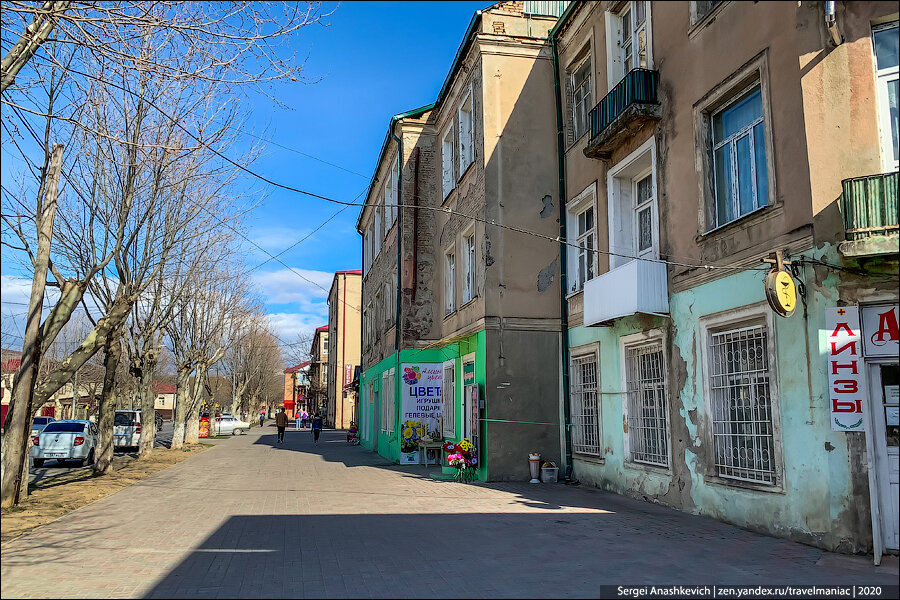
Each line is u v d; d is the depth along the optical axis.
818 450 7.88
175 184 14.73
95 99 12.91
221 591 6.13
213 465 20.61
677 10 11.11
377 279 28.52
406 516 10.35
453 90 18.97
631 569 6.85
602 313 12.23
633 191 13.16
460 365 17.78
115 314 13.55
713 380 10.00
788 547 7.86
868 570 6.79
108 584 6.36
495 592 6.03
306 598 5.88
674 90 11.15
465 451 15.16
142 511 11.02
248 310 34.88
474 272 16.22
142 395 22.44
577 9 14.89
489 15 15.95
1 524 9.44
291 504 11.77
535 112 15.98
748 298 9.11
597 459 13.62
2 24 8.97
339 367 59.50
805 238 8.16
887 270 7.48
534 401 15.07
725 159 10.12
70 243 15.14
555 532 8.90
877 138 7.77
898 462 6.67
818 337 7.94
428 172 21.62
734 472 9.49
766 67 8.98
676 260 10.95
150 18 9.08
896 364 7.52
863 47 7.94
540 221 15.62
